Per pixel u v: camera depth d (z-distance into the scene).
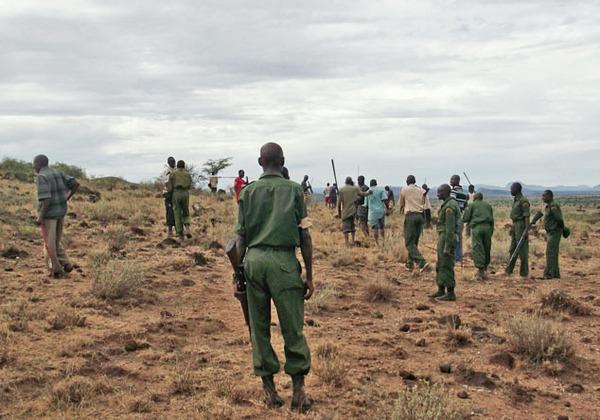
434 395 5.48
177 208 15.94
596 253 18.45
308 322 8.62
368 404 5.82
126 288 9.42
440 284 10.64
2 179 29.14
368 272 13.21
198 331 8.00
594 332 8.69
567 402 6.14
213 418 5.34
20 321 7.66
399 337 8.12
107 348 7.06
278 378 6.40
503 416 5.70
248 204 5.52
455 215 10.48
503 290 11.69
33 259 11.97
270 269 5.41
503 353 7.27
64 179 10.49
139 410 5.48
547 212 13.38
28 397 5.66
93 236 15.50
